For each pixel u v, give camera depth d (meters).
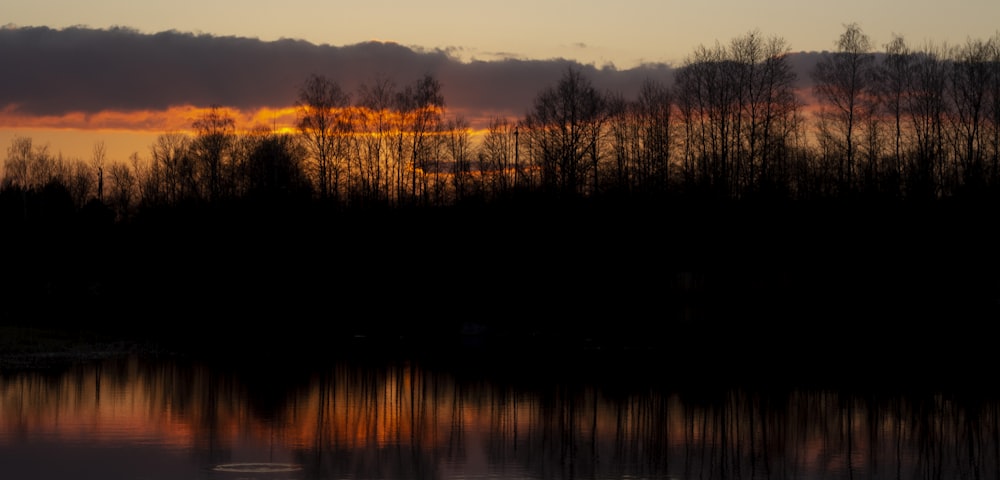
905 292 76.69
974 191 78.12
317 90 98.81
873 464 36.06
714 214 86.25
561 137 88.69
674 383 55.03
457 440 39.50
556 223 85.31
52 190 120.38
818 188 85.06
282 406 47.31
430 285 87.31
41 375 57.94
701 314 83.06
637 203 89.00
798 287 81.06
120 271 100.19
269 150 104.00
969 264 76.38
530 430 41.78
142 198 122.56
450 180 98.81
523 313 84.00
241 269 92.56
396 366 63.12
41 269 104.50
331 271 90.31
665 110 97.50
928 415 45.38
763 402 48.72
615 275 84.31
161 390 52.19
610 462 35.81
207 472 33.22
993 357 64.06
